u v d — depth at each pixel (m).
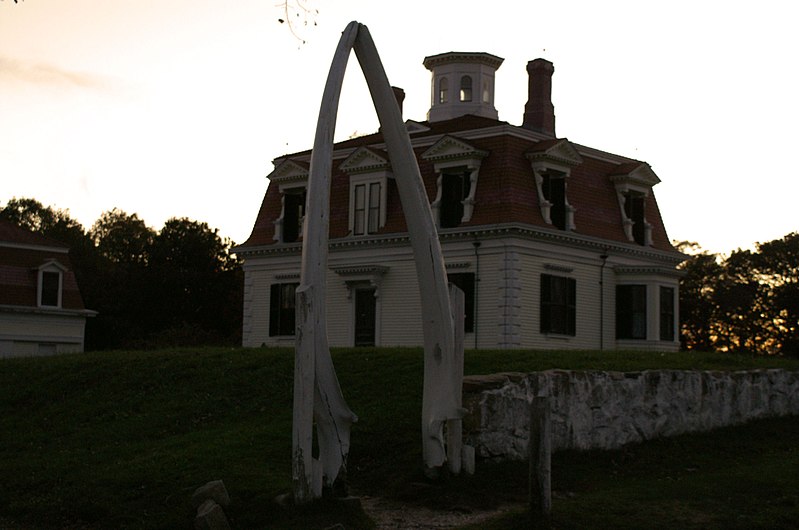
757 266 66.06
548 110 43.84
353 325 38.91
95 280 71.56
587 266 38.22
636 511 13.56
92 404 22.34
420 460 15.83
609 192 40.44
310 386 13.12
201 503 13.56
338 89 13.79
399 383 20.20
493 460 15.95
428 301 14.71
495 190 36.38
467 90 48.34
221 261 73.50
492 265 35.62
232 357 24.64
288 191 42.81
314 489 13.22
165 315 70.00
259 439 17.38
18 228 50.56
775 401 22.25
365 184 39.50
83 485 15.16
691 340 67.75
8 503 15.12
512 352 22.98
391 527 13.11
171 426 19.97
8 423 21.97
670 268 39.81
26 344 48.16
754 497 14.38
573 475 15.91
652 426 18.92
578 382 17.55
